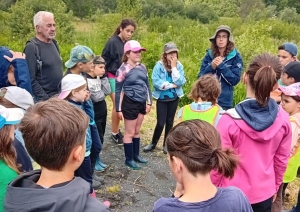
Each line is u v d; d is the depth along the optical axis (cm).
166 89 476
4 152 194
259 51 1021
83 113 156
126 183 427
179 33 1587
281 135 235
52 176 148
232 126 229
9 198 139
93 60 403
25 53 393
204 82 318
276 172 250
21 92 287
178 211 153
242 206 153
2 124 193
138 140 471
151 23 2278
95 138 383
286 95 310
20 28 1905
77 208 137
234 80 458
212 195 155
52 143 143
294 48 449
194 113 316
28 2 1947
